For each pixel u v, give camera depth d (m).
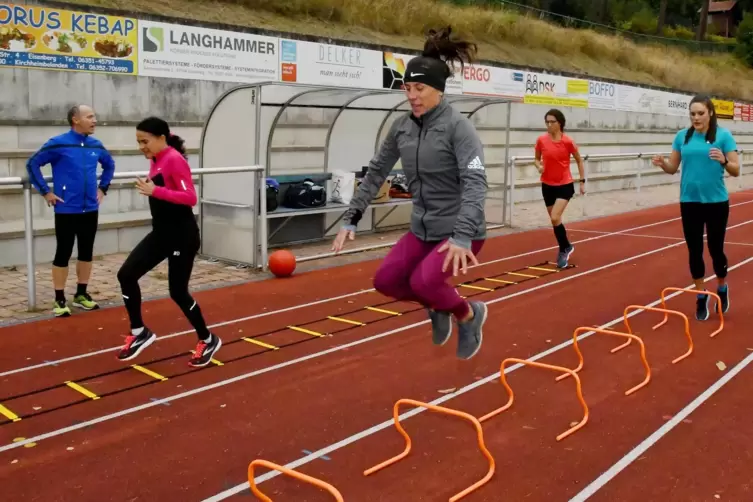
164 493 3.82
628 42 33.09
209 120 9.77
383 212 12.55
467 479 3.97
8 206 9.34
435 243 4.27
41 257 9.32
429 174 4.14
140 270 5.55
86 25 10.21
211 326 6.87
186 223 5.46
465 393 5.25
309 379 5.52
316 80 14.02
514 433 4.57
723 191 6.91
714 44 42.69
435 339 4.78
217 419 4.77
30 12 9.60
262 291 8.31
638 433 4.58
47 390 5.23
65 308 7.07
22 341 6.32
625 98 23.20
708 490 3.88
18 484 3.90
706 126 6.75
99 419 4.75
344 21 18.44
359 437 4.51
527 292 8.42
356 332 6.73
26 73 9.62
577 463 4.17
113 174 7.52
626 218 15.05
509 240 12.12
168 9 13.84
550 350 6.27
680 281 9.00
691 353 6.14
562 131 9.52
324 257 10.16
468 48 4.12
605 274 9.44
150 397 5.13
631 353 6.17
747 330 6.82
